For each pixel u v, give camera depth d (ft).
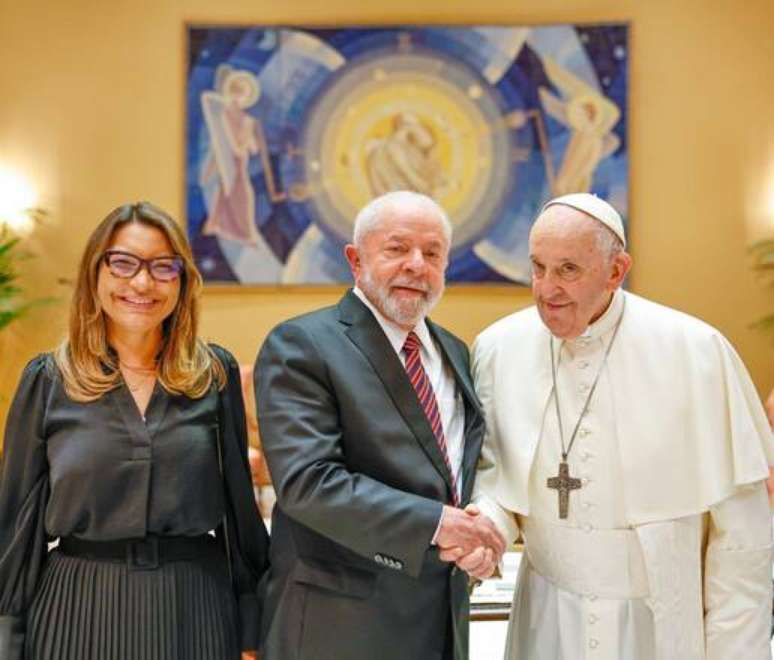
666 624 6.36
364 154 20.89
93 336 6.54
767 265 20.58
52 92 20.92
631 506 6.50
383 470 6.38
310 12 20.75
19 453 6.57
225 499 7.06
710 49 20.52
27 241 21.12
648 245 20.80
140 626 6.30
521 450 6.85
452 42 20.65
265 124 20.81
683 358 6.70
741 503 6.60
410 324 6.74
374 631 6.39
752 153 20.59
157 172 20.98
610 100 20.49
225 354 7.16
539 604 6.97
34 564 6.56
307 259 21.02
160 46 20.83
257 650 6.93
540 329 7.19
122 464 6.37
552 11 20.59
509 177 20.81
